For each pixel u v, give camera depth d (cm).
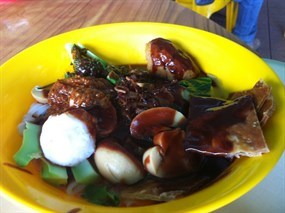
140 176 21
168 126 22
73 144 21
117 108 24
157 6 40
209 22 36
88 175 21
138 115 22
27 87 26
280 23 92
